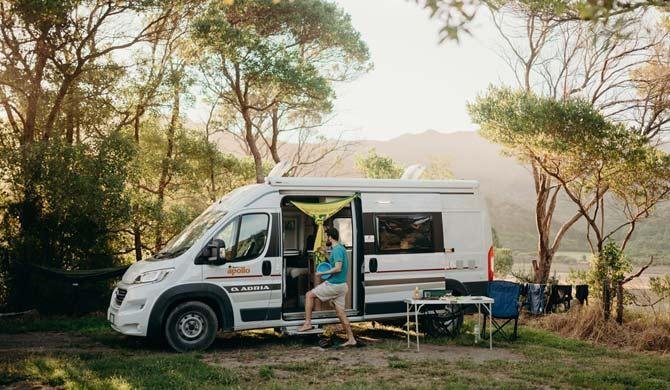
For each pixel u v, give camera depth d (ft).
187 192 60.08
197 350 28.30
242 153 75.66
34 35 46.16
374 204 32.68
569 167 47.57
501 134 49.08
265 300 29.68
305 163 78.74
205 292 28.45
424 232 33.65
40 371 23.09
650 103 54.60
